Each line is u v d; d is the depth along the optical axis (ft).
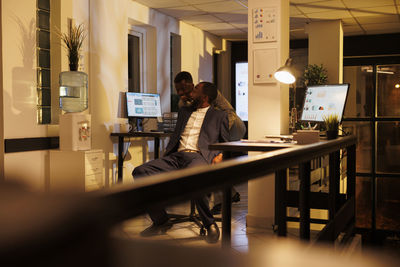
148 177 1.61
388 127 26.89
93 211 0.66
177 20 22.93
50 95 14.34
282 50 12.62
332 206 8.15
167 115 21.22
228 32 26.63
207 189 2.13
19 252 0.49
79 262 0.56
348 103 27.96
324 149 6.37
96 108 16.08
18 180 0.49
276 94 12.60
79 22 15.15
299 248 0.70
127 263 0.58
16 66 12.55
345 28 25.94
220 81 29.45
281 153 4.11
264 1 12.55
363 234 26.27
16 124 12.54
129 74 20.44
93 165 13.29
